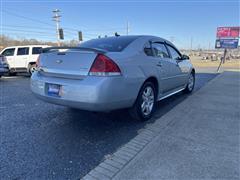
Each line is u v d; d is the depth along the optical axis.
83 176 2.56
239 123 4.21
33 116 4.61
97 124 4.20
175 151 3.11
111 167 2.74
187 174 2.56
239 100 6.09
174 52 5.74
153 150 3.14
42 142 3.40
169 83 5.25
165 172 2.61
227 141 3.42
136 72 3.87
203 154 3.01
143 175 2.56
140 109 4.18
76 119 4.45
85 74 3.44
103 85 3.31
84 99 3.36
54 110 5.03
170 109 5.21
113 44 4.24
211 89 7.89
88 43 4.54
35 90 4.00
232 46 23.48
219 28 23.64
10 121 4.30
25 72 14.28
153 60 4.45
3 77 12.61
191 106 5.46
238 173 2.58
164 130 3.89
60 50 3.88
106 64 3.37
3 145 3.28
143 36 4.62
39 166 2.75
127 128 4.02
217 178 2.48
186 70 6.34
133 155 3.03
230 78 11.45
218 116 4.64
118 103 3.61
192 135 3.66
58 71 3.71
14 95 6.76
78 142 3.43
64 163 2.83
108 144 3.37
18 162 2.83
